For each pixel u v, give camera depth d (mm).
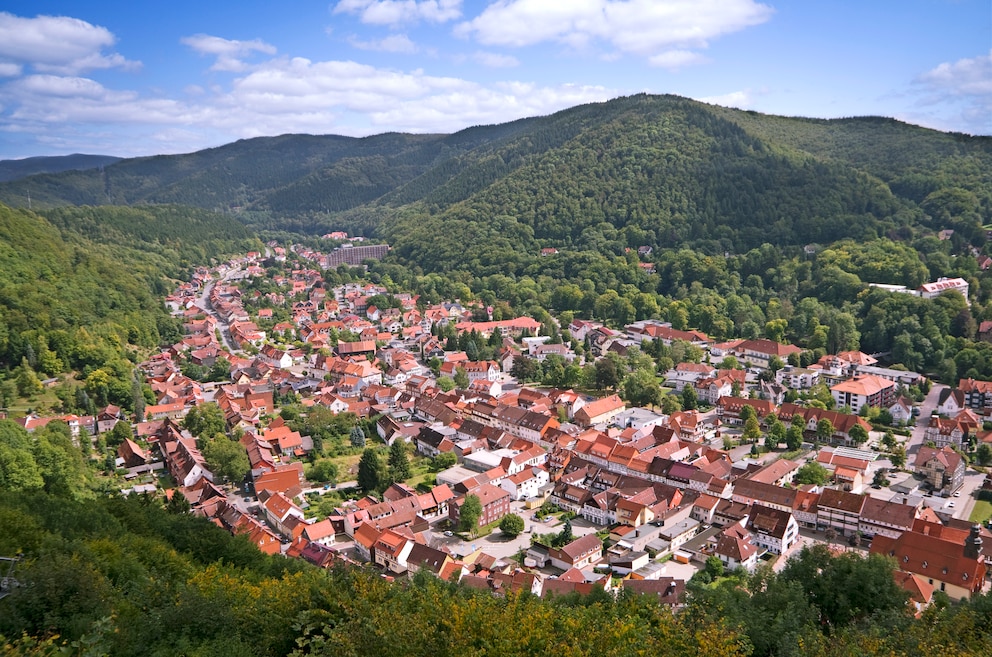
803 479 192875
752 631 82562
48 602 71750
